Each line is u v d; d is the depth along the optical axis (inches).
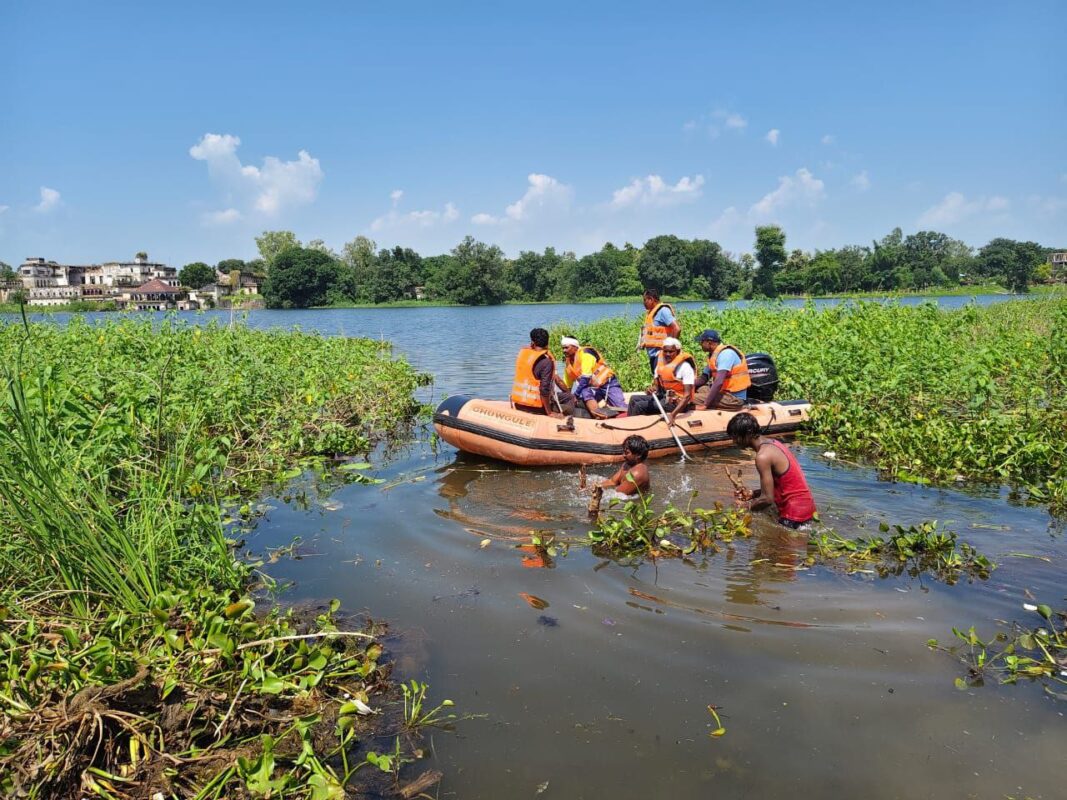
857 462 295.0
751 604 168.4
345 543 210.1
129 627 139.3
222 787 107.6
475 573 187.9
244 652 134.9
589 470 292.0
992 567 186.1
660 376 333.7
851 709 128.0
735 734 121.6
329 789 106.1
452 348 879.1
